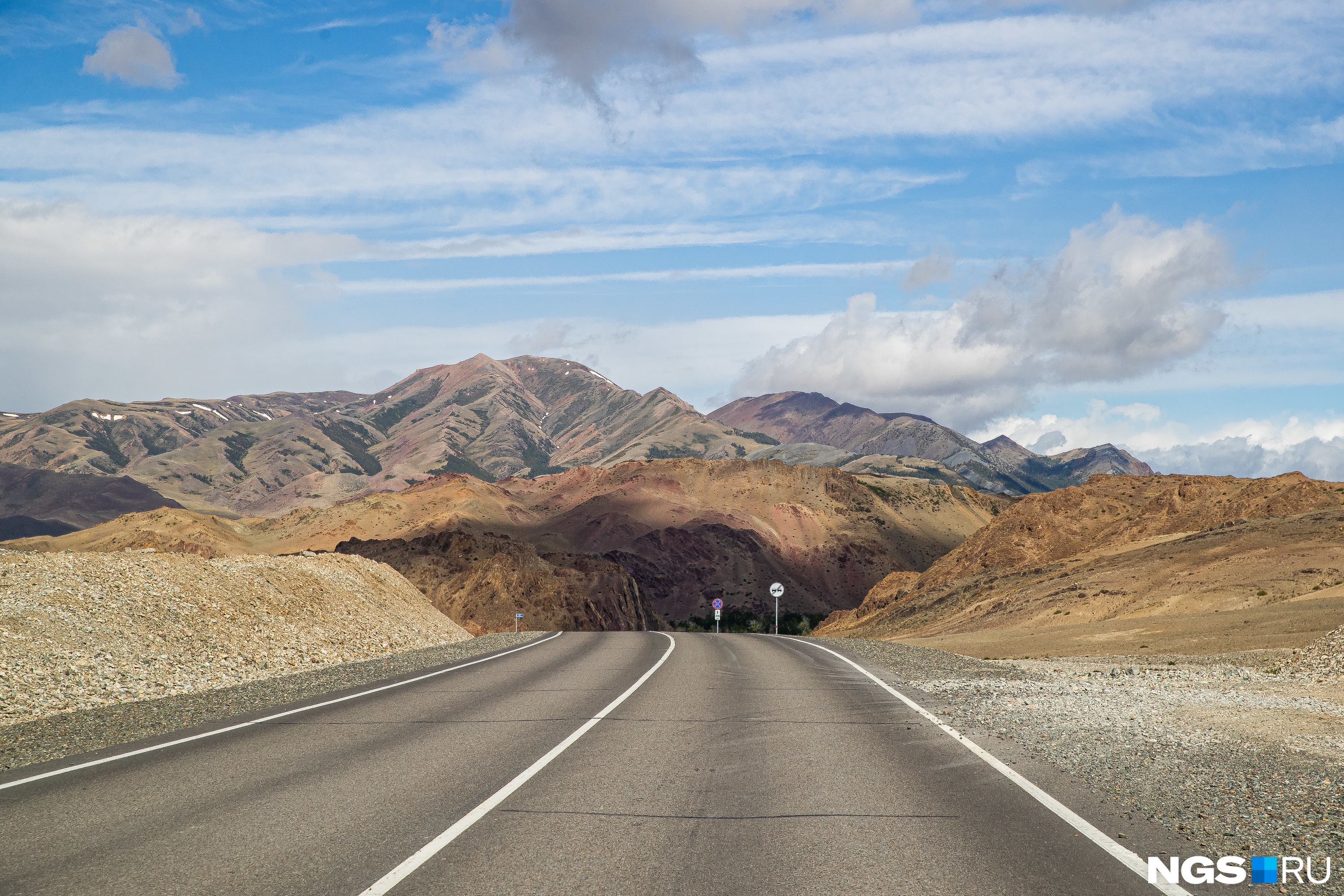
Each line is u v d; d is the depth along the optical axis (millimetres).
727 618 130875
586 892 5043
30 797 7406
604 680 16016
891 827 6297
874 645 25312
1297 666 15867
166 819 6668
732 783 7719
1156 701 12039
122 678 15266
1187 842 5859
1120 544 74375
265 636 20859
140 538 148750
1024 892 5008
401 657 21469
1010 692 13297
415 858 5684
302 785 7746
